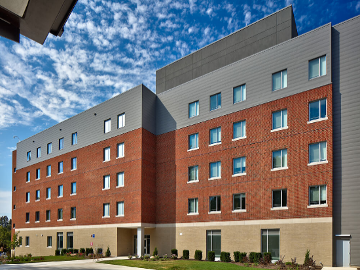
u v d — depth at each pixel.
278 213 24.69
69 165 42.09
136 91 34.53
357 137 22.22
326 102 23.73
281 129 25.78
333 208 22.38
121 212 33.56
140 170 32.22
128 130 34.59
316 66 24.72
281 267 21.70
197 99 32.22
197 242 29.11
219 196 28.72
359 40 23.17
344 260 21.39
